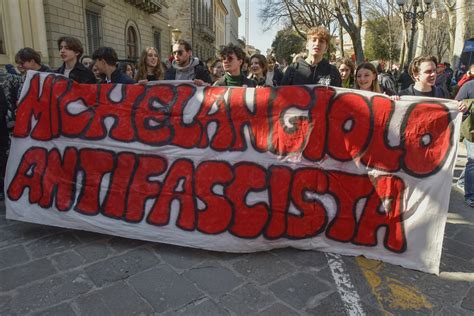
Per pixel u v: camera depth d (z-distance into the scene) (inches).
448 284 101.7
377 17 1080.8
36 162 130.0
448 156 107.9
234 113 119.4
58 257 113.2
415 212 109.3
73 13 454.3
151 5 738.2
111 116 127.3
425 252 107.7
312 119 115.3
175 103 124.3
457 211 157.8
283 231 115.6
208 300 93.0
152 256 114.3
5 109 162.7
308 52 149.7
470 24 839.1
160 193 120.6
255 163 116.8
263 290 97.4
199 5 1464.1
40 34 385.1
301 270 106.9
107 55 156.3
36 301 92.0
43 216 126.8
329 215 114.9
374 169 112.5
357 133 113.3
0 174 166.4
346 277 103.5
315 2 893.8
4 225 136.4
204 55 1643.7
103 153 125.7
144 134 124.2
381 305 92.3
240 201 115.9
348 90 115.1
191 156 120.2
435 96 143.7
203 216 117.1
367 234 113.3
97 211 123.9
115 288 97.4
